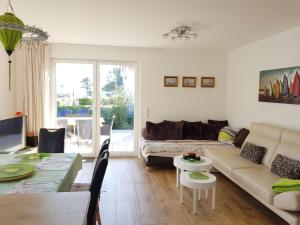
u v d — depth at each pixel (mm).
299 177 2852
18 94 5004
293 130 3598
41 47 4898
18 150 4160
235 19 3270
